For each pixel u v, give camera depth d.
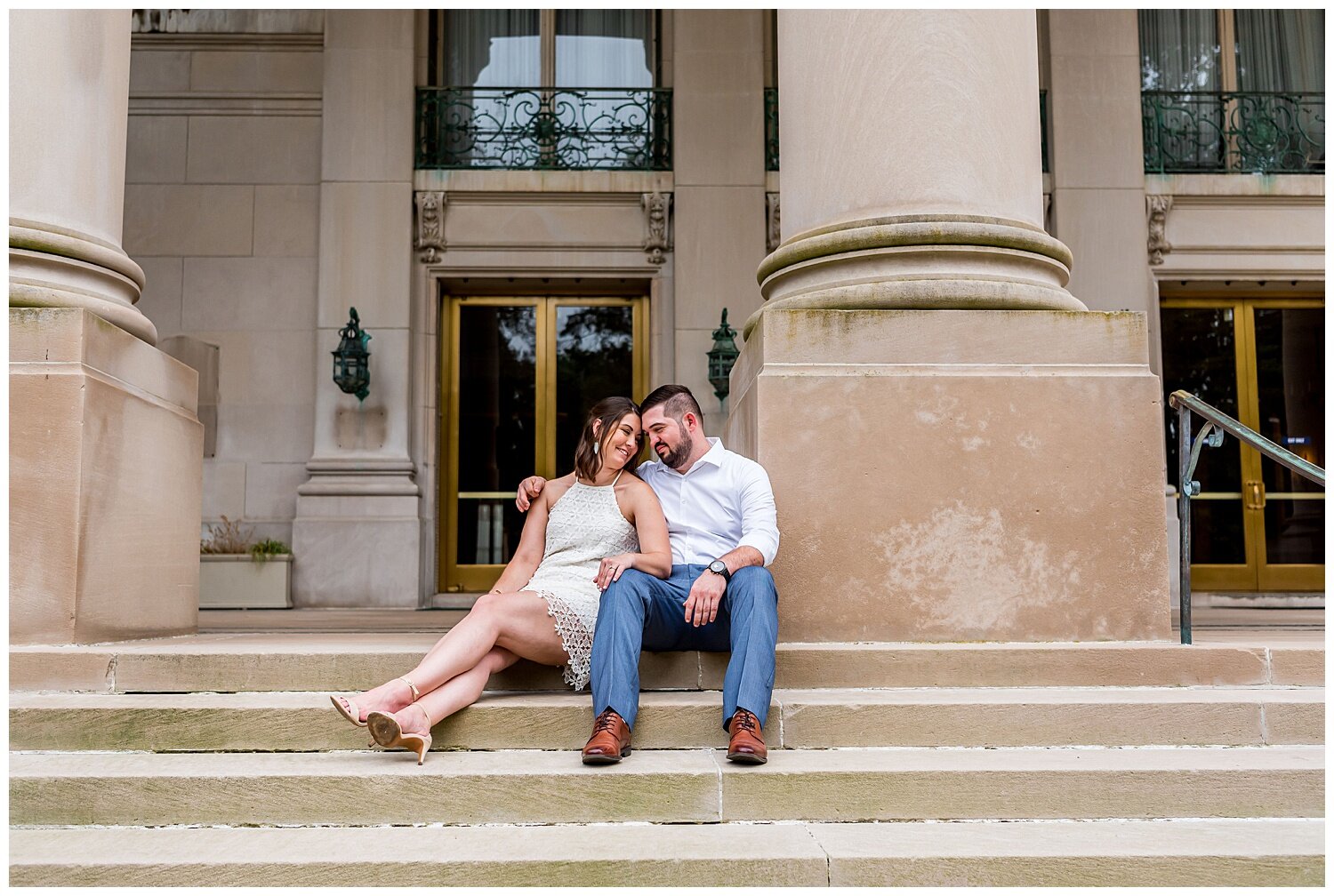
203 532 10.45
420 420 10.57
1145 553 4.27
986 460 4.29
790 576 4.21
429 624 7.17
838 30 4.79
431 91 10.88
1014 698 3.69
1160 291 11.17
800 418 4.29
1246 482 11.08
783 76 5.07
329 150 10.68
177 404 5.28
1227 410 11.15
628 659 3.39
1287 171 10.94
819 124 4.82
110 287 4.86
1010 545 4.25
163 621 4.98
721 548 4.01
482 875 2.72
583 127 10.91
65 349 4.26
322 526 10.23
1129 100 10.83
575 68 11.19
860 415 4.29
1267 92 11.08
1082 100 10.81
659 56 11.21
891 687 3.92
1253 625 6.74
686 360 10.49
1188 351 11.23
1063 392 4.33
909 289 4.43
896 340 4.39
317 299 10.71
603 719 3.29
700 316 10.55
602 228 10.73
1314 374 11.23
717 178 10.70
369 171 10.66
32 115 4.72
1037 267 4.66
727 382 10.18
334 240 10.59
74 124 4.83
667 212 10.73
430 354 10.67
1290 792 3.20
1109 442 4.32
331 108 10.73
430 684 3.38
